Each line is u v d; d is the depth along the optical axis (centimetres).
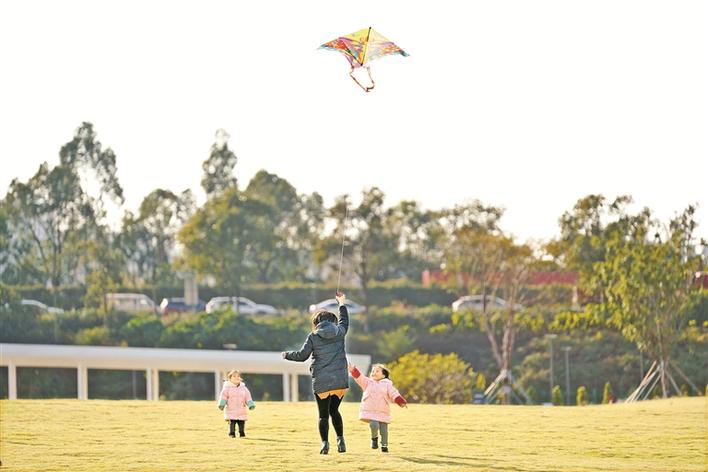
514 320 18900
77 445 5275
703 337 17338
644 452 5262
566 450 5303
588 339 19162
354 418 6650
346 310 4669
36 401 7856
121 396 17275
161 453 4906
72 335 19662
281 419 6581
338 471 4262
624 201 19838
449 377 14662
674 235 15000
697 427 6366
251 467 4391
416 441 5566
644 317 14675
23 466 4509
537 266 19062
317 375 4603
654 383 15025
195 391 17275
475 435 5891
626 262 14988
